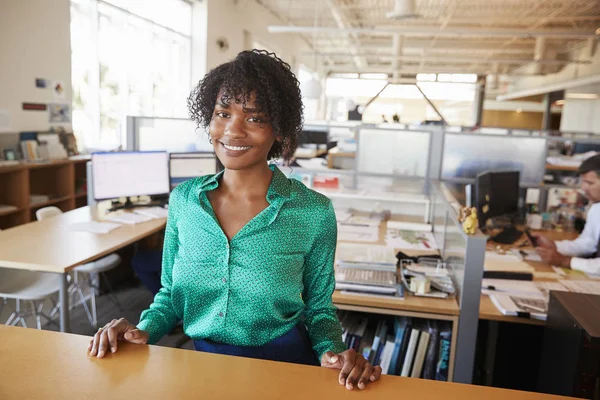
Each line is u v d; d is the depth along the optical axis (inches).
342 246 99.3
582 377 55.2
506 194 131.7
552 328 65.6
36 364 35.7
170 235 46.2
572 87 464.4
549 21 377.1
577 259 103.6
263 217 42.3
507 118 743.1
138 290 155.1
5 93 174.7
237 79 40.5
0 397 31.4
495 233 131.3
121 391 32.7
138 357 37.4
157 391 32.9
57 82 198.5
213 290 43.4
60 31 197.6
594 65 409.7
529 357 98.2
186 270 43.6
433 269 91.4
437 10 345.1
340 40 492.7
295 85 44.0
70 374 34.5
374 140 145.6
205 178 45.2
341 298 78.5
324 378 36.0
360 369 36.1
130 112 261.1
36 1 184.1
